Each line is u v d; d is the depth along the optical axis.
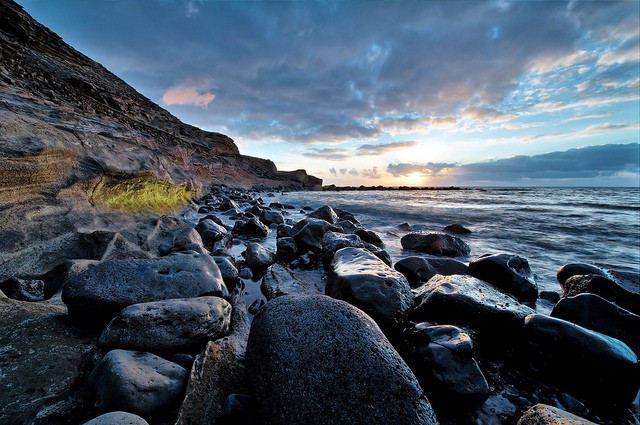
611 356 2.62
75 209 5.68
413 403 1.83
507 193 48.94
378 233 11.50
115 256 4.80
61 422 1.90
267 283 5.05
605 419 2.54
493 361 3.13
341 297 3.51
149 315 2.66
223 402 2.14
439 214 17.52
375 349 2.03
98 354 2.50
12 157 4.65
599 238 10.68
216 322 2.96
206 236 7.78
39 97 11.25
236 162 51.16
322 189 71.81
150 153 10.91
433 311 3.55
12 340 2.47
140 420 1.75
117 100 22.72
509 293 4.76
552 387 2.80
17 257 4.00
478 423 2.37
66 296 2.85
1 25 17.81
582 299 3.60
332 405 1.77
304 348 2.01
